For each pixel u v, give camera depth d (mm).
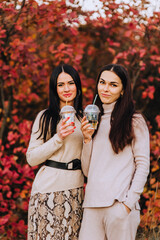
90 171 2732
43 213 2758
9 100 5098
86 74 5902
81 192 2879
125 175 2625
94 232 2641
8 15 4469
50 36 5113
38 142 2908
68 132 2699
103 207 2600
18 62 4754
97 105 2947
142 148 2656
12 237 4391
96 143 2770
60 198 2762
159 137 4734
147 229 4055
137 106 5809
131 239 2609
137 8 4547
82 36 5480
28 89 5133
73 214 2803
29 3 4359
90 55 5922
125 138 2637
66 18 4484
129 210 2555
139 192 2564
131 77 5590
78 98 3020
